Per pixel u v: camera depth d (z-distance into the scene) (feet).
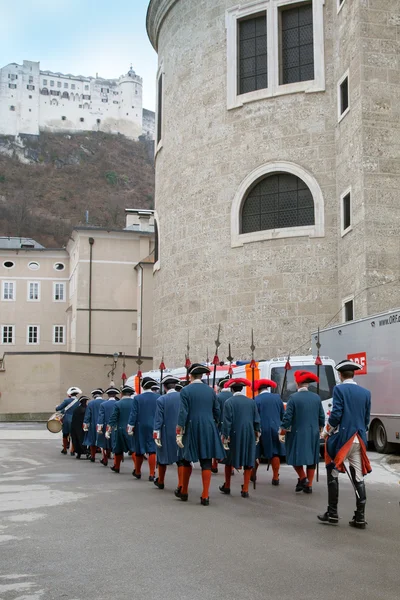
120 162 559.38
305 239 82.74
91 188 527.81
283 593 17.93
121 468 51.44
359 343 60.29
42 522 27.71
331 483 27.76
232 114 90.38
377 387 57.00
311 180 83.41
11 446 75.41
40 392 141.79
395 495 35.86
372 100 74.54
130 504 32.65
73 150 545.03
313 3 85.87
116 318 173.99
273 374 55.26
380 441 57.36
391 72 75.36
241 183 88.28
